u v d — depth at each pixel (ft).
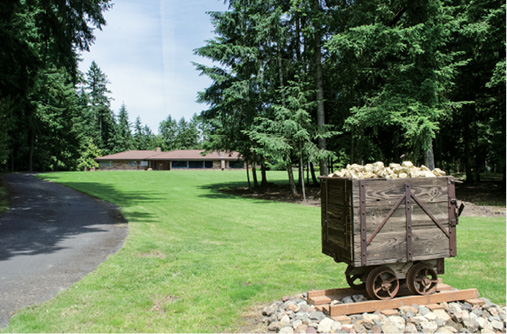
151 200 61.16
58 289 16.99
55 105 149.38
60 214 41.34
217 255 23.65
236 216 43.04
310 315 13.03
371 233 13.08
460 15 56.65
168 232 32.19
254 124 65.10
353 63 56.59
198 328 12.94
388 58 54.75
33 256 23.07
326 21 54.44
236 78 68.44
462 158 105.29
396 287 13.91
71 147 175.32
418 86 49.67
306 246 26.45
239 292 16.49
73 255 23.39
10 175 106.32
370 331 12.03
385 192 13.29
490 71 56.54
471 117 77.00
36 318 13.57
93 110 257.96
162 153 217.97
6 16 41.75
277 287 17.33
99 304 15.05
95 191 72.84
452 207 14.15
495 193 64.18
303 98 58.59
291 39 66.13
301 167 68.54
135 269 20.12
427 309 13.48
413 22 51.98
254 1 62.39
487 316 13.46
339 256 13.98
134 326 13.05
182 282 18.03
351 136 63.00
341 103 65.31
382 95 51.29
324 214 15.17
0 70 45.21
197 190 89.20
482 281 17.76
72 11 42.37
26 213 41.11
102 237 29.27
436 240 13.94
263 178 101.14
